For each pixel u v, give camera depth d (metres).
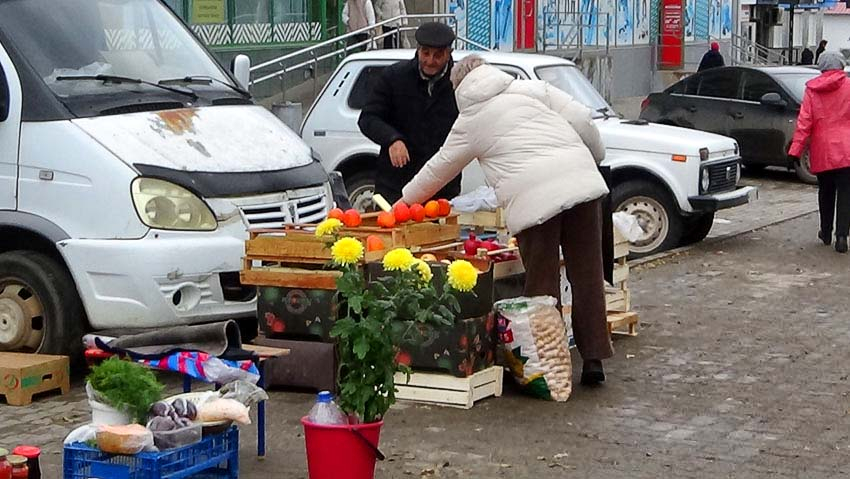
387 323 8.00
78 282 9.80
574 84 15.51
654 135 15.18
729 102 22.58
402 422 9.23
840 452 8.84
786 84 22.30
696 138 15.20
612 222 10.17
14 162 10.00
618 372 10.38
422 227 9.80
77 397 9.73
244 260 9.73
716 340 11.31
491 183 9.74
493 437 8.99
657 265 14.46
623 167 15.18
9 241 10.23
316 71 21.20
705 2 40.19
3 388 9.52
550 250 9.72
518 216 9.59
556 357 9.68
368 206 15.16
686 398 9.80
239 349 8.55
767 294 13.07
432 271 9.23
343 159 15.13
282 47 22.78
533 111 9.66
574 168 9.57
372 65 15.23
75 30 10.57
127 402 7.64
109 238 9.79
